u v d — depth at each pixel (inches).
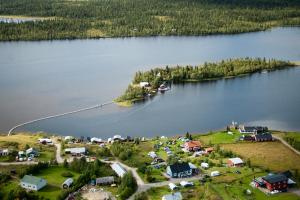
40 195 7819.9
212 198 7755.9
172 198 7691.9
